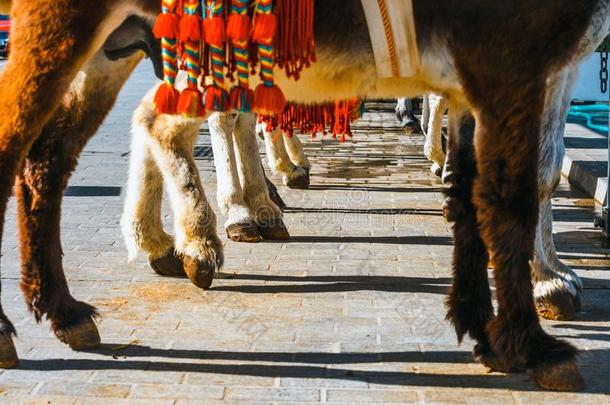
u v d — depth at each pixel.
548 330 7.44
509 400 6.09
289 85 6.52
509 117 6.06
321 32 6.21
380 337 7.23
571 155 13.97
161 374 6.53
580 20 6.04
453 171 6.80
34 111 6.26
